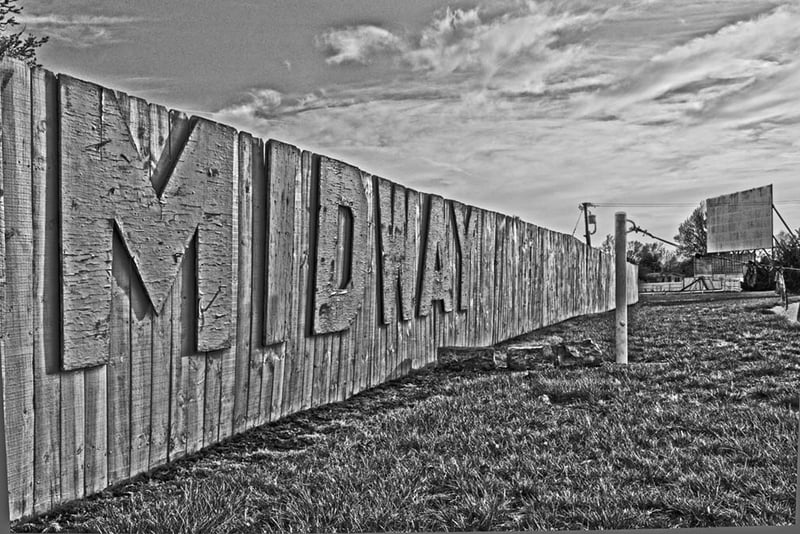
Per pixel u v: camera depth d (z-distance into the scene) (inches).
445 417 198.5
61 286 122.8
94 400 133.0
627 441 168.9
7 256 113.5
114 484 138.9
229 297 171.9
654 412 194.2
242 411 181.2
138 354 144.2
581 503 133.5
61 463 125.8
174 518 125.8
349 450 169.9
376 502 135.3
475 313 356.8
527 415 197.9
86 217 127.5
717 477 142.9
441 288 313.9
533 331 444.1
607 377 253.1
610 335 396.8
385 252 260.8
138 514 126.0
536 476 147.9
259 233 185.9
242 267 178.7
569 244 532.7
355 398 237.0
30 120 117.3
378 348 259.8
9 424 114.7
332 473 151.9
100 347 131.6
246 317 181.5
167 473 150.3
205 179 161.9
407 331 284.5
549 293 483.8
